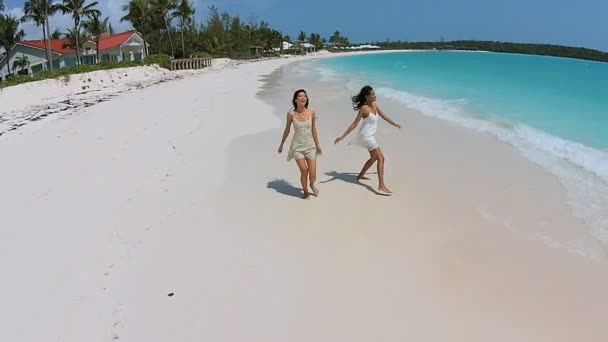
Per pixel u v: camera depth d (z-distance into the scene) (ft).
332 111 51.83
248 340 13.69
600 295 15.47
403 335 13.80
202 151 34.12
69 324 14.52
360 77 102.73
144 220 21.98
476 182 26.27
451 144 34.60
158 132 41.14
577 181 25.73
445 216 21.81
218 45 225.35
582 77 89.25
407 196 24.44
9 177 28.99
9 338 13.94
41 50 154.71
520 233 19.90
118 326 14.37
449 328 14.05
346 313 14.82
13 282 16.89
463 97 58.95
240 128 42.24
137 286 16.48
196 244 19.51
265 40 285.64
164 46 184.65
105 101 68.08
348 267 17.51
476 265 17.44
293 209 22.98
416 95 62.03
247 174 28.60
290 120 23.21
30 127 46.93
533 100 54.75
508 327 14.05
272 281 16.65
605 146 32.30
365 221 21.45
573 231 19.92
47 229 21.22
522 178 26.63
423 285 16.26
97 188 26.55
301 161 23.41
